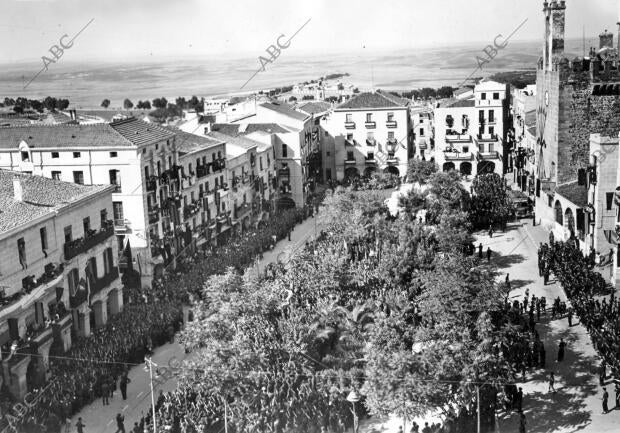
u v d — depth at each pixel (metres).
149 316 63.12
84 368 52.91
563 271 66.06
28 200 60.09
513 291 68.69
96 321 65.81
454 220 81.06
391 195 115.38
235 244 90.31
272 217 111.75
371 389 41.38
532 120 115.62
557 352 54.31
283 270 69.81
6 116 130.75
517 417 44.97
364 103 136.62
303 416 43.69
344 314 53.47
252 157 109.81
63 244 60.56
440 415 44.53
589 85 84.88
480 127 132.38
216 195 95.75
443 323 46.34
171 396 46.72
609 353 47.94
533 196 105.62
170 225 83.56
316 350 49.84
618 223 65.19
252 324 49.38
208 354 44.38
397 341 45.03
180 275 78.75
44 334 54.09
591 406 45.84
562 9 88.81
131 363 56.56
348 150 137.62
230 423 43.53
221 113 146.12
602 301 60.34
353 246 79.12
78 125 81.25
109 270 68.25
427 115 153.25
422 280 55.47
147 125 85.31
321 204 114.94
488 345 43.44
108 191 68.94
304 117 132.38
